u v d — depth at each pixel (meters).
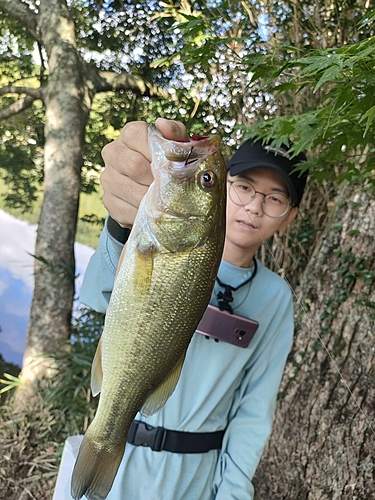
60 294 4.50
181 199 1.07
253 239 1.67
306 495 2.70
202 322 1.58
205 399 1.57
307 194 3.37
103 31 5.27
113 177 1.11
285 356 1.77
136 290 1.08
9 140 6.26
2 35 5.99
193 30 1.54
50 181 4.75
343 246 2.90
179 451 1.56
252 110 3.24
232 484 1.63
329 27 3.04
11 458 3.31
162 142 1.07
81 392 3.71
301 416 2.82
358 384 2.68
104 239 1.25
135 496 1.53
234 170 1.70
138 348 1.09
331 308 2.85
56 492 1.77
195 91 3.97
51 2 4.98
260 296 1.71
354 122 1.35
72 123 4.80
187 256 1.08
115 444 1.13
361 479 2.57
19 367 5.03
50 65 4.98
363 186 2.83
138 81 5.07
